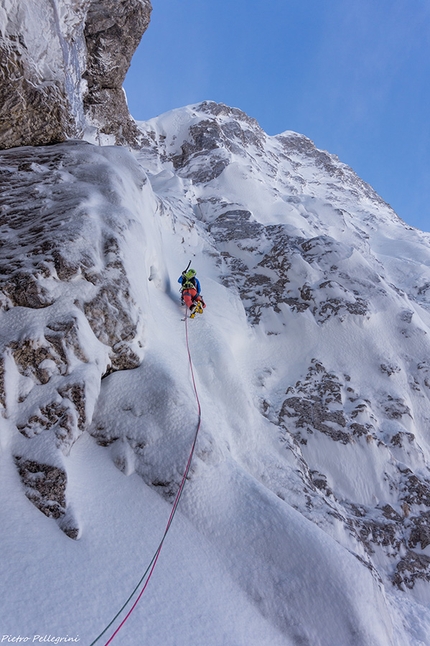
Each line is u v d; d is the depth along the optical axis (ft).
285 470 22.84
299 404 30.32
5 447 16.05
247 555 16.08
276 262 41.06
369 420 30.04
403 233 81.51
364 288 39.34
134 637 12.48
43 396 17.20
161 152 77.82
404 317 37.91
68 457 16.87
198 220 50.96
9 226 22.53
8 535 13.67
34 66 31.12
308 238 48.14
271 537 16.40
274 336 35.53
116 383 20.04
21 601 12.00
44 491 15.23
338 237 64.34
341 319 35.81
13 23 28.99
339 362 34.12
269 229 47.80
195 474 17.47
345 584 15.38
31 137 31.94
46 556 13.52
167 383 19.94
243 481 18.38
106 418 19.01
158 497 17.08
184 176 68.08
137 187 30.01
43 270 19.07
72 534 14.51
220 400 25.04
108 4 53.93
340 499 26.40
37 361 17.66
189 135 81.05
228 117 98.68
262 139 106.93
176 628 13.24
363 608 15.07
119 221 23.04
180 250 40.63
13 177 26.48
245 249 44.09
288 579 15.52
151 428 18.61
